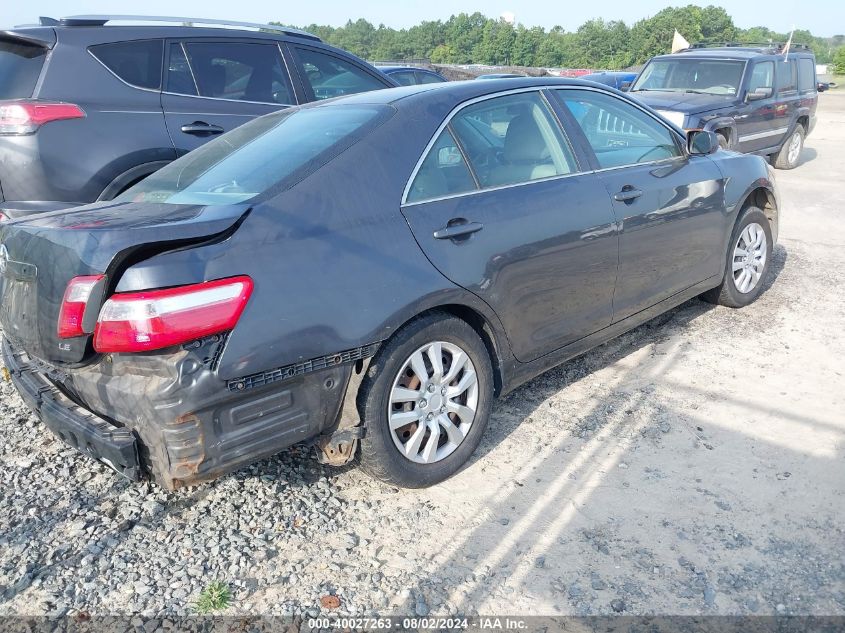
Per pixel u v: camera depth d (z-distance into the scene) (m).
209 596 2.58
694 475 3.23
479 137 3.43
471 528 2.96
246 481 3.31
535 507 3.07
